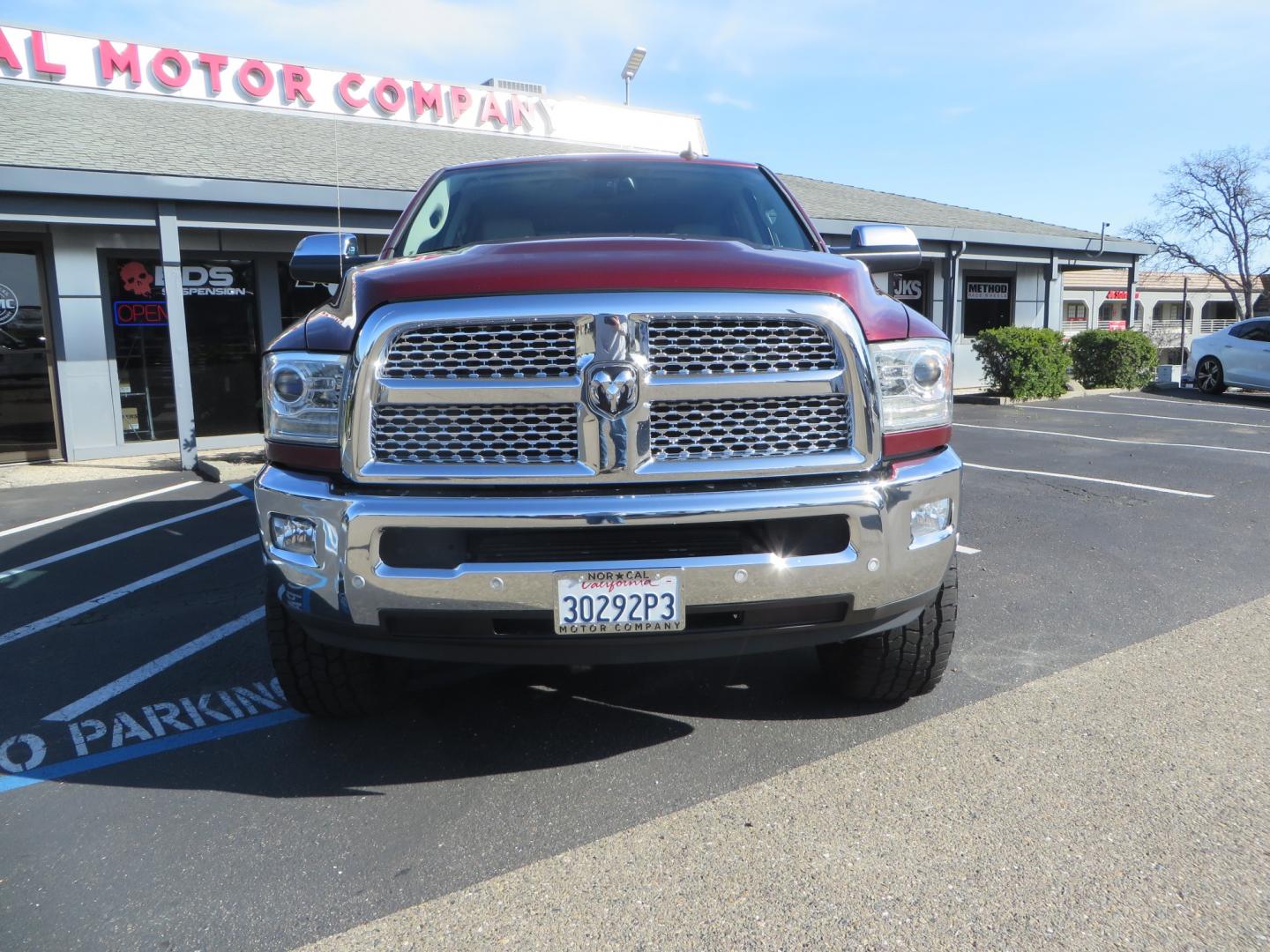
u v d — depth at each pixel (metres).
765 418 2.37
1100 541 5.40
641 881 2.16
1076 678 3.32
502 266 2.36
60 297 10.58
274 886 2.18
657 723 3.06
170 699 3.37
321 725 3.12
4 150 9.16
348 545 2.32
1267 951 1.85
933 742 2.84
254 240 11.73
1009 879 2.12
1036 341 14.81
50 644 4.01
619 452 2.30
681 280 2.32
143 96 13.48
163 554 5.71
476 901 2.11
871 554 2.37
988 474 7.87
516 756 2.85
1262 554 5.04
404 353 2.33
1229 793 2.48
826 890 2.10
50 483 8.98
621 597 2.30
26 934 2.01
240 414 11.98
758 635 2.42
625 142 18.66
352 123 15.38
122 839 2.41
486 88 16.83
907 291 18.14
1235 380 15.75
